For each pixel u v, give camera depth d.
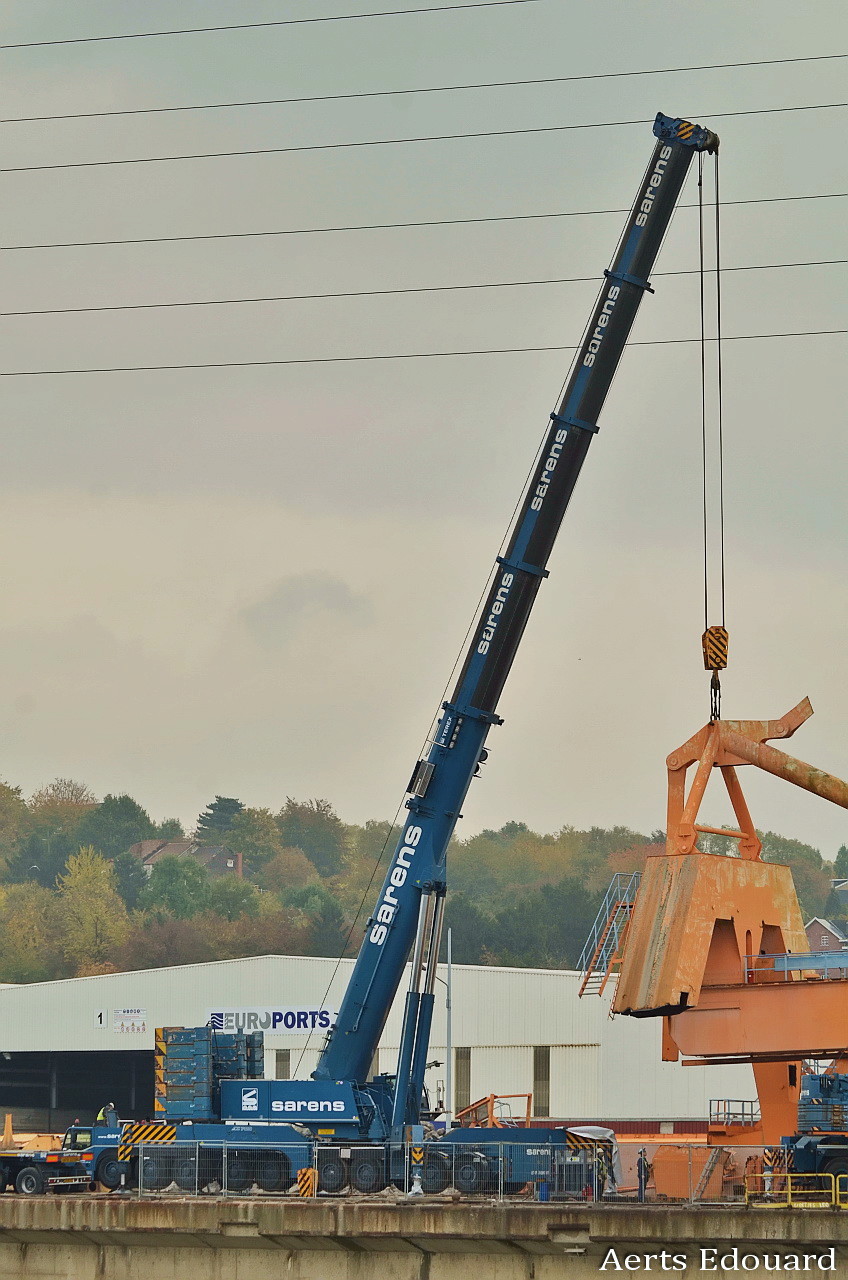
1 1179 136.62
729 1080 194.00
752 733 123.94
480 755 132.25
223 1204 119.56
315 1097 129.38
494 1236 113.69
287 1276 119.75
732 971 122.69
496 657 132.00
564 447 131.75
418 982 129.12
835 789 119.38
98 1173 133.88
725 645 124.94
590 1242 112.19
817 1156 119.19
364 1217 116.31
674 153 132.25
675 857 122.62
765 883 124.56
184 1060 132.62
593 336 132.25
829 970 121.88
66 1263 124.56
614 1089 195.62
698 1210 111.00
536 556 131.75
